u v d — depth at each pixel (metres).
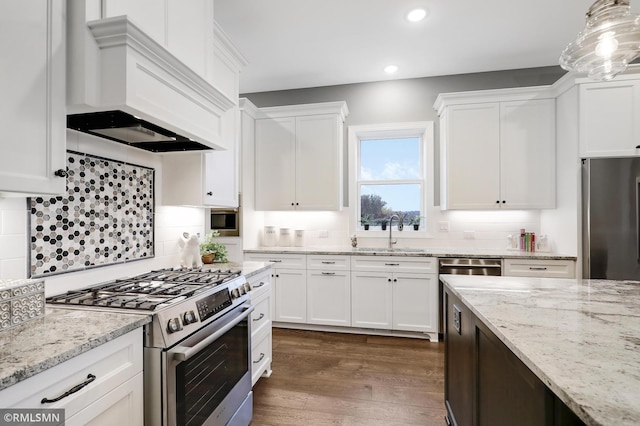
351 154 3.84
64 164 1.16
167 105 1.41
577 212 2.80
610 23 1.25
